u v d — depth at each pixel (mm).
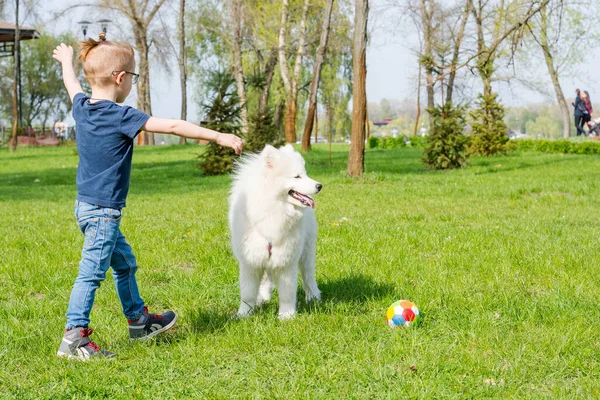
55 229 9148
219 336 4363
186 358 3947
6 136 49344
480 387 3482
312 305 5203
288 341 4223
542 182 15664
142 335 4281
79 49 3963
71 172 23406
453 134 21047
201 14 42312
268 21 36219
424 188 14844
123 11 38062
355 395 3398
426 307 4941
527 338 4184
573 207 11398
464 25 34812
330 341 4215
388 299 5266
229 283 6066
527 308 4875
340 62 42938
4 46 47375
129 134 3783
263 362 3867
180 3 38719
